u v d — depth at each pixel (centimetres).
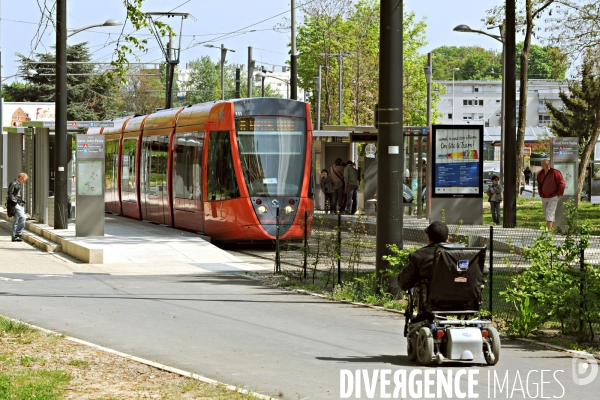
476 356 1493
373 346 1719
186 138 4338
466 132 4581
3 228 5225
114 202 5797
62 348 1625
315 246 2930
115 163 5781
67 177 4534
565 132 12700
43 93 13662
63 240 3894
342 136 5831
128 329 1892
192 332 1862
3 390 1245
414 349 1548
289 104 3931
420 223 4609
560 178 4025
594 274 1836
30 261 3516
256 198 3816
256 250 3972
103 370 1433
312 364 1532
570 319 1877
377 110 2362
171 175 4584
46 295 2453
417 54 13050
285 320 2050
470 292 1497
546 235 1908
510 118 4503
